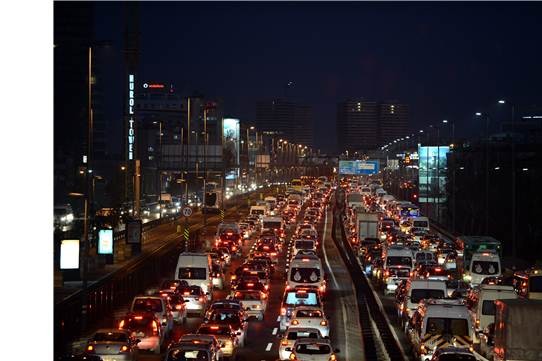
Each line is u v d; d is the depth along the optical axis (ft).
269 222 395.14
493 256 228.63
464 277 236.63
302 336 123.13
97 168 648.38
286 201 633.20
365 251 303.07
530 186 404.36
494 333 119.96
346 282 265.13
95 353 114.01
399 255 240.94
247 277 213.05
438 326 127.13
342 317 190.80
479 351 137.28
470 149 515.91
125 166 475.72
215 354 106.11
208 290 206.69
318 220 533.96
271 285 255.50
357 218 351.46
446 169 574.15
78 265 221.66
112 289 198.08
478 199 463.01
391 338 151.84
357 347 150.82
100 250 266.77
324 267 308.60
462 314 127.44
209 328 130.93
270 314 196.85
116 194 547.49
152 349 137.90
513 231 295.28
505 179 419.13
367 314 187.73
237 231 345.72
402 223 444.14
